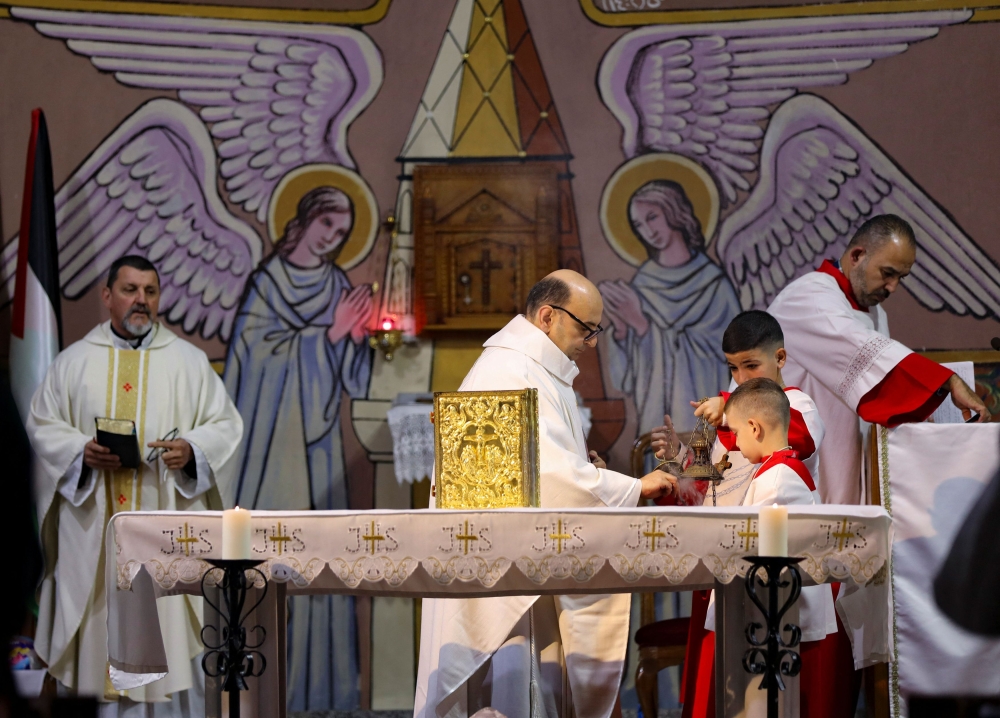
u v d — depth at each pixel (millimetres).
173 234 8812
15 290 8164
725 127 8922
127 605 4051
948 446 4371
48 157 8375
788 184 8836
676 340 8766
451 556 3740
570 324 5176
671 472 4777
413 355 8773
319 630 8445
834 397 5980
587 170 8953
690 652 4773
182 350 7723
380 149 8953
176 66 8922
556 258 8797
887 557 3740
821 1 8906
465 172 8844
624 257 8875
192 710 7180
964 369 5562
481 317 8703
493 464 4195
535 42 9016
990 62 8789
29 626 7590
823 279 6000
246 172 8906
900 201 8766
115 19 8906
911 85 8820
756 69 8930
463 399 4230
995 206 8703
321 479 8641
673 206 8883
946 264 8680
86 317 8703
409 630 8477
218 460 7312
